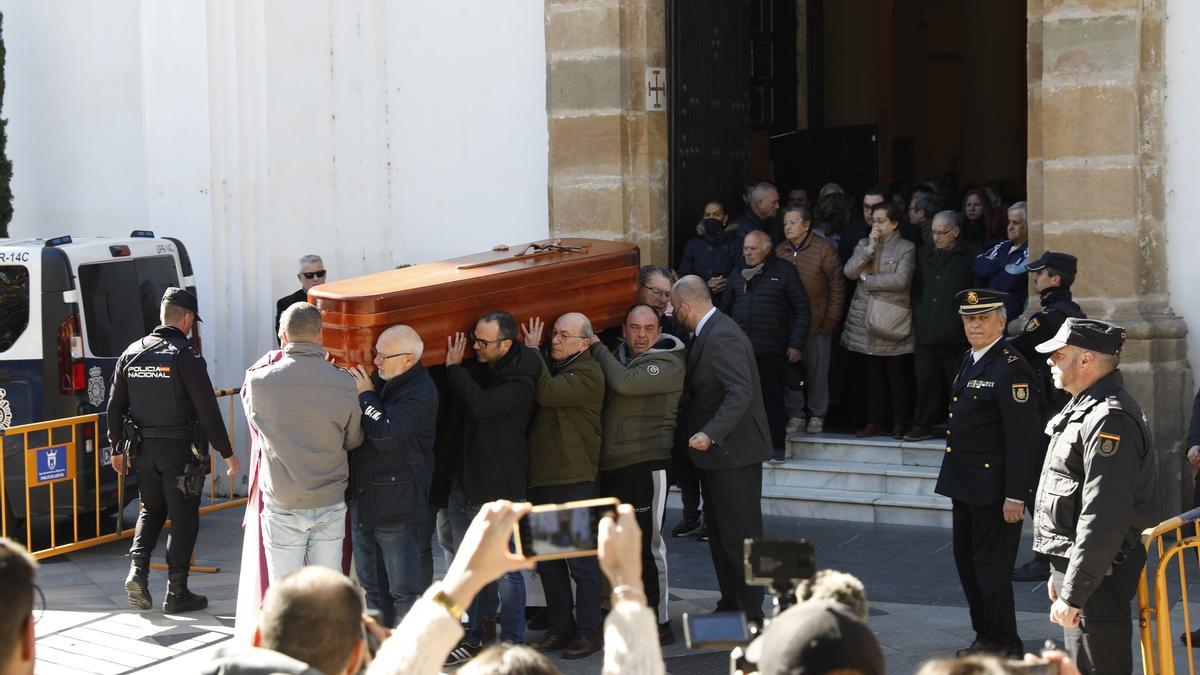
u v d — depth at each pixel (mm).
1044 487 5090
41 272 8641
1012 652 6145
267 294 10953
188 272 9961
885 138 16844
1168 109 8273
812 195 12461
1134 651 6293
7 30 11891
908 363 9961
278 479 5918
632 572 2676
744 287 9586
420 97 10922
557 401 6301
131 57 11562
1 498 8203
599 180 9969
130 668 6414
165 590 7859
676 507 9805
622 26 9867
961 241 9508
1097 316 8305
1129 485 4730
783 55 12812
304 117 11008
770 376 9609
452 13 10742
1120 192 8211
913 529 8891
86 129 11734
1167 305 8344
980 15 18062
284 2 10883
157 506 7457
